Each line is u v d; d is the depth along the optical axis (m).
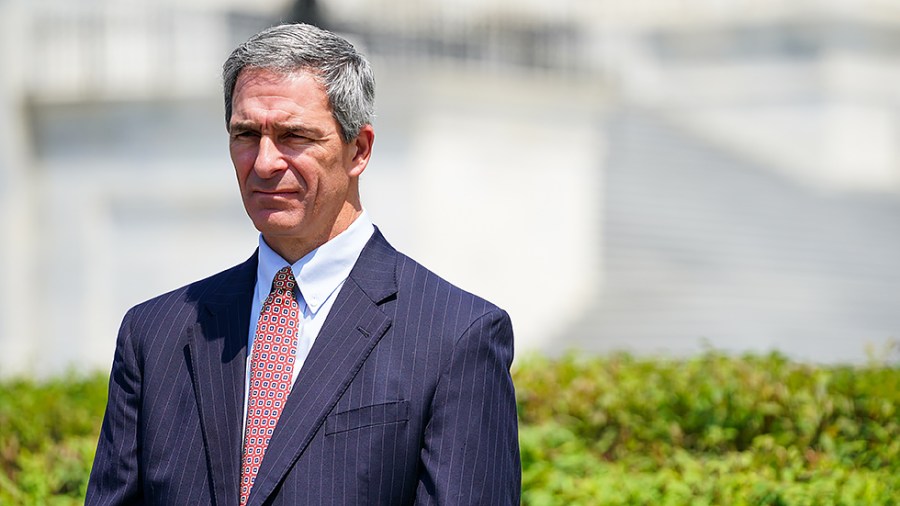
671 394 15.05
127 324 8.40
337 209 7.96
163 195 37.56
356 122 7.86
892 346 15.70
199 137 37.06
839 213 45.97
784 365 15.84
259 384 7.81
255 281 8.23
